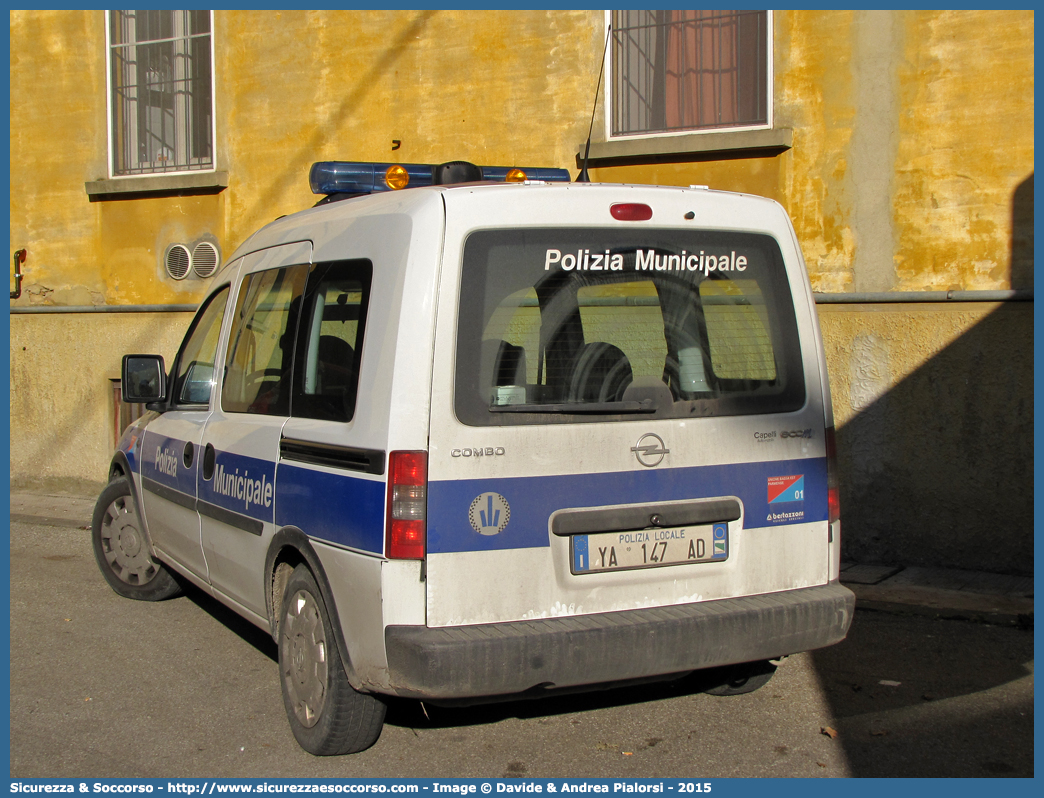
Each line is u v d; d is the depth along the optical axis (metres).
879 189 6.84
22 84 10.07
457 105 8.25
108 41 9.80
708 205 3.79
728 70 7.46
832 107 6.96
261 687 4.68
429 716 4.08
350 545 3.43
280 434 4.00
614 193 3.62
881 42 6.78
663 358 3.63
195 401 5.18
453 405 3.30
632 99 7.75
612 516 3.46
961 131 6.59
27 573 6.91
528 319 3.44
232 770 3.78
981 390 6.51
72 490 10.02
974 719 4.18
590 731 4.08
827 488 3.89
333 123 8.77
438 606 3.25
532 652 3.25
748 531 3.70
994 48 6.47
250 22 9.03
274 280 4.41
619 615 3.45
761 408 3.77
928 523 6.70
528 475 3.36
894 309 6.77
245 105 9.12
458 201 3.40
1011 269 6.49
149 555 6.07
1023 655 4.98
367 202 3.88
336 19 8.66
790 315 3.90
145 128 9.80
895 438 6.77
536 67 7.96
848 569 6.66
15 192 10.18
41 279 10.10
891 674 4.73
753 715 4.24
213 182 9.23
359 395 3.49
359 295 3.65
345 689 3.62
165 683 4.74
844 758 3.81
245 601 4.42
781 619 3.61
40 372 10.07
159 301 9.62
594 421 3.47
